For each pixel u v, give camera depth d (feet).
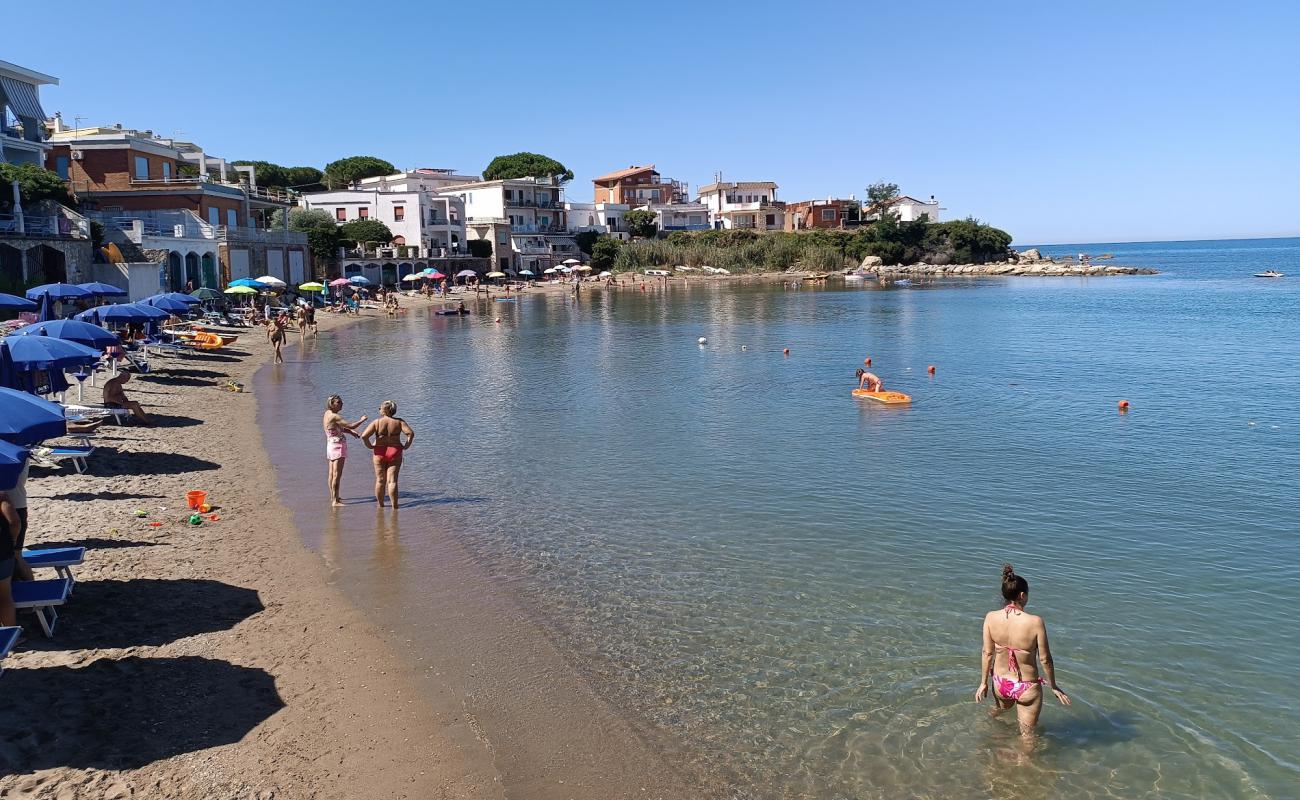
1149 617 39.45
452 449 74.54
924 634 37.63
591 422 86.63
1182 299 268.21
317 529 51.62
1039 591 42.39
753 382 112.57
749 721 31.01
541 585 43.34
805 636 37.52
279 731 29.40
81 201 195.62
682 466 68.13
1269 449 72.74
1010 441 76.43
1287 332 168.76
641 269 418.31
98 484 57.57
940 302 264.72
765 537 50.70
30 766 26.12
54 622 35.29
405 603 40.88
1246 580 43.80
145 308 98.32
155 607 38.60
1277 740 29.89
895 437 78.33
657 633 37.93
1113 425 83.35
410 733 29.84
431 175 441.27
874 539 50.21
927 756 28.94
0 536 31.60
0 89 175.83
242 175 267.18
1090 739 29.91
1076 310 228.84
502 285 358.43
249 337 168.04
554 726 30.53
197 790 25.71
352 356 143.74
